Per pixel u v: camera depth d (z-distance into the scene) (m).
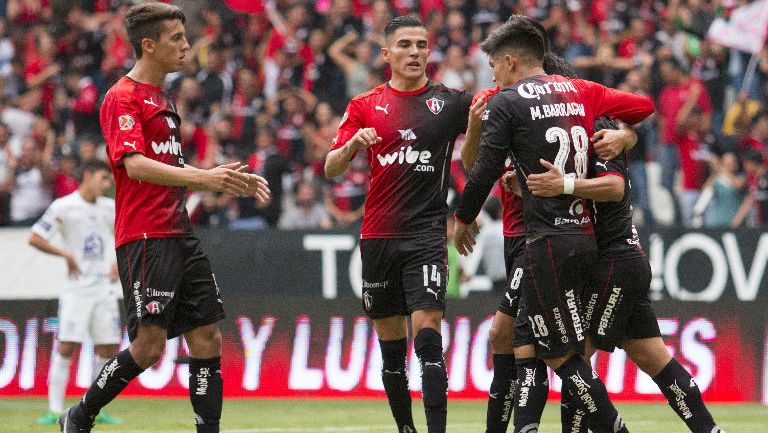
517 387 23.41
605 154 22.19
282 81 63.50
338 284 51.22
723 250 50.88
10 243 50.19
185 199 24.41
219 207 55.94
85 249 36.66
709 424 23.31
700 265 50.97
